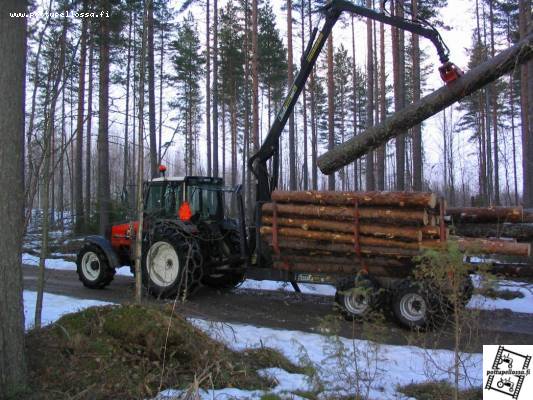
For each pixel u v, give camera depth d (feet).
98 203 45.70
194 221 31.01
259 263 27.81
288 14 74.28
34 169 17.13
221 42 83.82
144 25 17.49
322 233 24.14
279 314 26.63
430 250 11.39
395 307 22.67
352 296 23.45
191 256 28.25
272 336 20.66
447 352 18.25
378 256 23.48
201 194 32.04
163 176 31.99
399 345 19.81
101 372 13.12
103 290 33.91
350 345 18.84
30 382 12.46
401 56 67.15
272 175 28.99
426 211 21.90
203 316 25.71
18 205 12.17
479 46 84.23
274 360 15.93
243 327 23.22
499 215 24.25
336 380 13.44
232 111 94.58
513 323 23.90
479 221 25.14
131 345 14.21
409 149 107.86
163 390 12.81
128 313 14.98
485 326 23.06
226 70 85.76
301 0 86.22
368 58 67.97
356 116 116.26
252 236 28.66
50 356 13.55
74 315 15.42
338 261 24.90
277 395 12.68
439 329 21.62
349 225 23.47
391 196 22.29
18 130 12.23
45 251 17.02
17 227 12.10
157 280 29.86
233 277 33.88
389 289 23.61
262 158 28.71
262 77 86.07
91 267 34.63
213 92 79.25
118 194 32.55
